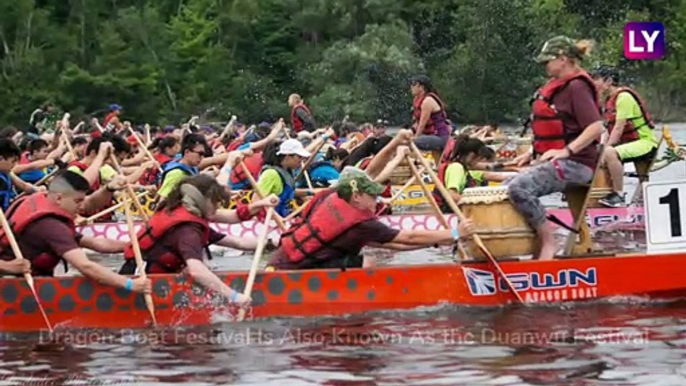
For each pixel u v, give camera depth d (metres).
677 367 19.56
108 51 184.38
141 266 23.88
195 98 190.75
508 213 25.55
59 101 181.38
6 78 181.38
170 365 20.53
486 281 25.23
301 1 198.88
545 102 26.42
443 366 20.05
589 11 170.38
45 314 23.67
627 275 25.36
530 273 25.23
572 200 27.09
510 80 168.88
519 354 20.78
